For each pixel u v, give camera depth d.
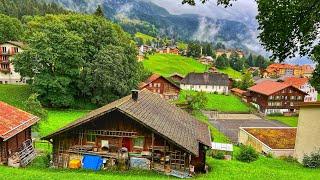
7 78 103.31
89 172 29.39
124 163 30.28
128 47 92.00
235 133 76.62
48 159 34.31
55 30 83.75
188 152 27.84
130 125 30.12
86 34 87.88
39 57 79.56
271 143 49.72
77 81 83.75
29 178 21.95
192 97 96.12
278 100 110.50
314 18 11.75
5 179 20.97
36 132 46.94
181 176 29.03
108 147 30.91
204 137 34.75
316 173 33.72
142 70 109.81
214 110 105.88
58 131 30.52
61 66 80.75
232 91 146.38
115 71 82.62
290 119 102.00
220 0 13.67
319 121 41.41
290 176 29.31
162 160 29.97
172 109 39.66
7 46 102.50
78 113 78.75
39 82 79.31
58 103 81.31
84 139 31.14
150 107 33.81
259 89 116.81
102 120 30.30
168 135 28.45
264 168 33.59
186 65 197.50
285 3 12.47
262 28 13.58
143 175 29.11
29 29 110.94
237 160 41.53
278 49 13.70
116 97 84.38
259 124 90.56
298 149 45.34
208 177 28.34
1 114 33.25
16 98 80.38
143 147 30.44
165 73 169.25
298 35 12.98
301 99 111.62
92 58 87.31
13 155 32.25
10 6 196.00
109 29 91.44
